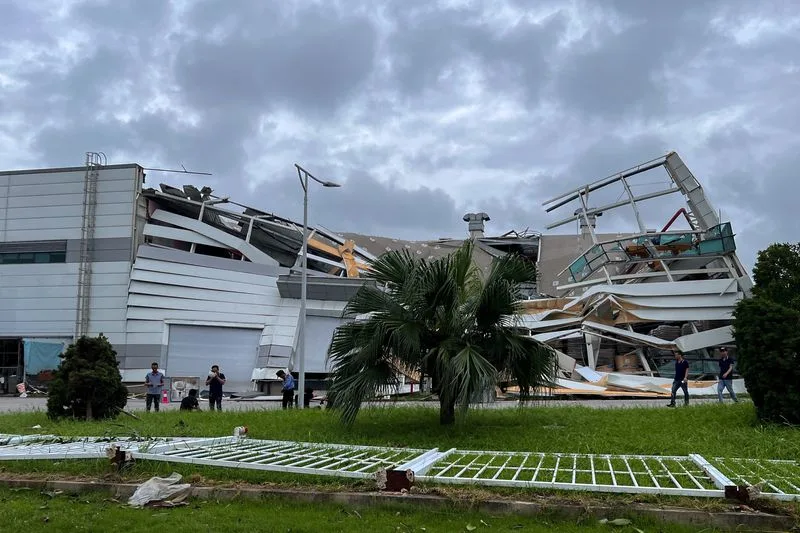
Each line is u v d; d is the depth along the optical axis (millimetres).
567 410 17016
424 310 13203
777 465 8867
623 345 40969
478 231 73875
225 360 45875
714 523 6316
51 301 46781
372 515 6816
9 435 12844
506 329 13484
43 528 6426
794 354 12844
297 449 10344
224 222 52094
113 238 47156
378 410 15953
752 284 39250
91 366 16641
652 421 14047
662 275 41875
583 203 43719
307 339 45906
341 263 52375
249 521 6598
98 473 8508
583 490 7172
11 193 48469
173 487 7664
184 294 46438
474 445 11320
